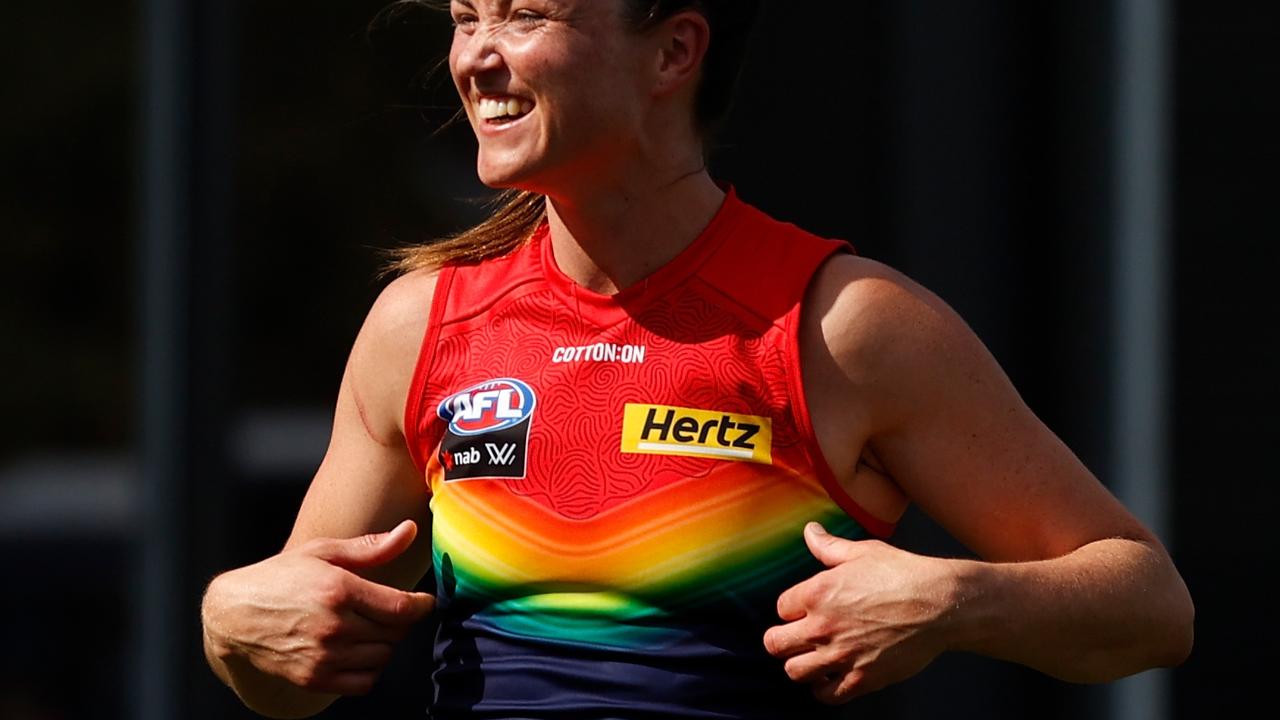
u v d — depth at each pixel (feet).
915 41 52.24
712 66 24.75
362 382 26.35
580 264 24.82
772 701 23.79
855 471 24.29
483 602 24.41
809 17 52.37
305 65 58.70
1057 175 51.80
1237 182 48.70
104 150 65.41
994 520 24.32
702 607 23.39
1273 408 48.47
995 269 51.96
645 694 23.32
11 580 67.77
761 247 24.56
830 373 23.73
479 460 24.38
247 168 59.98
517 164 23.98
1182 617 24.29
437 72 55.67
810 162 52.26
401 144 57.41
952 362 23.93
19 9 65.51
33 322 66.80
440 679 25.11
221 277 60.44
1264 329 48.57
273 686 26.50
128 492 66.39
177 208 60.54
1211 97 48.78
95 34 65.05
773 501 23.49
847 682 22.50
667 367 23.85
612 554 23.45
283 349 60.18
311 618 24.06
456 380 25.13
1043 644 23.11
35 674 66.95
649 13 23.71
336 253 59.06
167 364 60.95
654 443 23.57
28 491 68.54
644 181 24.34
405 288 26.30
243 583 24.80
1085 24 50.80
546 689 23.76
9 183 65.92
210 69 60.03
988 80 52.06
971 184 52.19
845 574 22.40
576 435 23.89
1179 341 49.08
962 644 22.47
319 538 26.63
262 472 60.59
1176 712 48.65
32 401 67.36
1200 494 48.88
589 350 24.27
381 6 56.95
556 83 23.48
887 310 23.85
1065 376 51.62
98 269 65.98
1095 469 50.52
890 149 52.34
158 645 61.16
